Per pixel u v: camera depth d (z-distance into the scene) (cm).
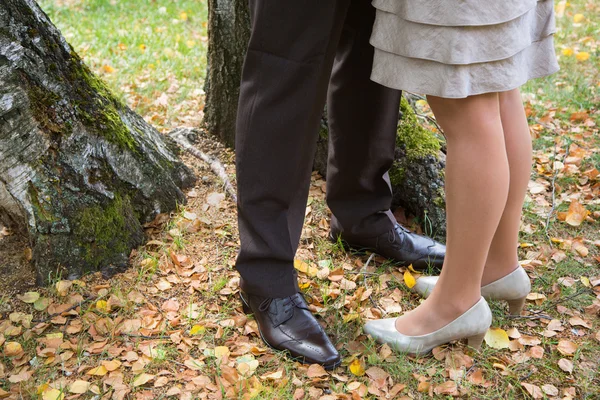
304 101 159
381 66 150
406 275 212
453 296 172
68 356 178
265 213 176
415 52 140
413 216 251
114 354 181
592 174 282
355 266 226
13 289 206
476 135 151
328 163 219
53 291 204
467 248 162
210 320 195
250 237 180
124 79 399
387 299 207
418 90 144
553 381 173
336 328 193
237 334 191
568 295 210
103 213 214
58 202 204
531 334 192
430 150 245
